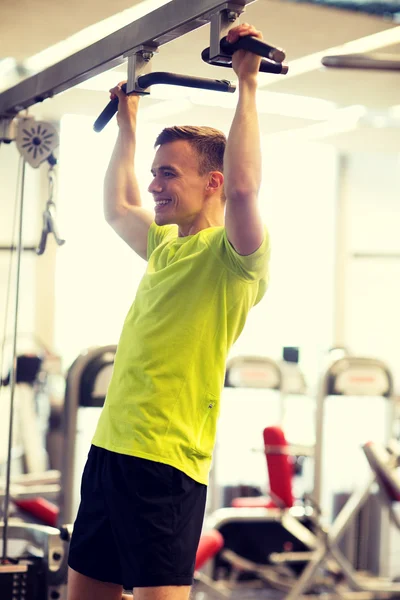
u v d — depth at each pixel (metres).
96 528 1.99
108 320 7.67
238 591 5.22
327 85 5.12
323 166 8.28
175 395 1.91
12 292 7.41
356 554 5.33
